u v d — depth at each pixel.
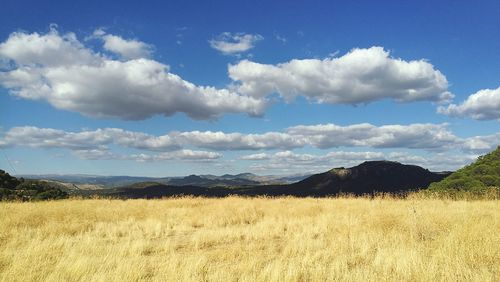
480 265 7.99
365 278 7.14
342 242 10.33
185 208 19.89
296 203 22.08
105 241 11.60
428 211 14.91
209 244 11.37
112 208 19.48
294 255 9.47
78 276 7.31
